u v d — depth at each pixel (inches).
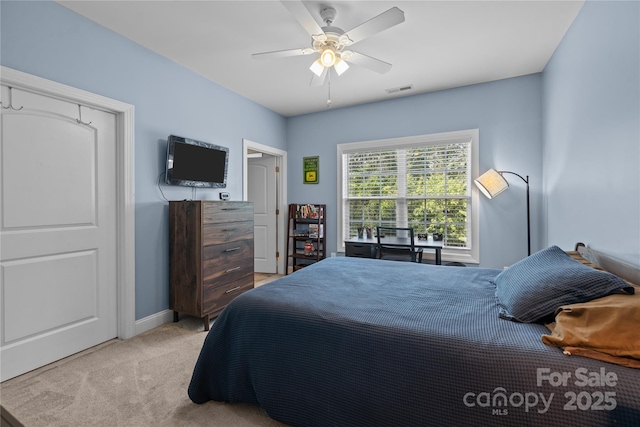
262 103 169.2
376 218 171.5
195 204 109.8
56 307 86.1
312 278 82.7
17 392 71.3
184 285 112.2
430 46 109.0
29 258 80.8
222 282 117.8
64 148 87.5
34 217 81.4
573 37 93.2
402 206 165.0
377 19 74.1
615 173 68.8
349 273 89.1
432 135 153.3
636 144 60.4
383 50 111.7
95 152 95.1
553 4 85.7
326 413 52.4
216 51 111.6
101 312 97.0
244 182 157.2
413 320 53.2
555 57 111.4
